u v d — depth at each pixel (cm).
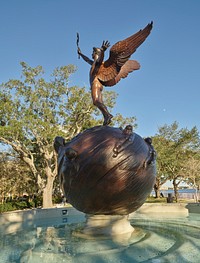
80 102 2333
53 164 2633
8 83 2316
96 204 534
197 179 3231
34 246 511
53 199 3284
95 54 657
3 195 3041
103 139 545
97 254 431
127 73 724
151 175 562
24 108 2286
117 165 519
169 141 3550
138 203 559
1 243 560
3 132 2086
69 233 620
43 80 2400
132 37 612
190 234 585
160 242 506
